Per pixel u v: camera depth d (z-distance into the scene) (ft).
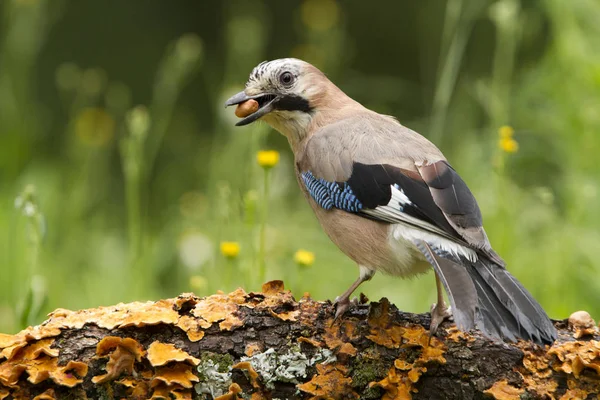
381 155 25.53
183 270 39.60
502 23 38.88
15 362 20.98
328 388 21.54
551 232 37.78
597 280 35.40
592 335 22.02
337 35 51.70
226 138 49.08
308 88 29.25
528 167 42.14
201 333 21.57
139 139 36.52
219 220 35.73
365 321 22.12
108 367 20.81
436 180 24.32
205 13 62.69
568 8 41.04
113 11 61.41
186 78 59.06
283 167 41.98
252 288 31.48
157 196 50.70
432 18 57.67
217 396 21.39
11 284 39.01
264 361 21.61
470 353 21.66
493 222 36.99
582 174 38.37
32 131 52.24
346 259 38.65
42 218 29.01
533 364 21.54
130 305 22.08
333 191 25.96
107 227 47.47
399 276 25.62
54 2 57.82
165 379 20.89
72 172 47.01
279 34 63.00
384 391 21.66
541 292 36.50
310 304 22.36
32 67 58.34
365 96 58.54
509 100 42.57
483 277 22.40
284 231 39.01
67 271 40.47
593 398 21.22
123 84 60.85
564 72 40.57
